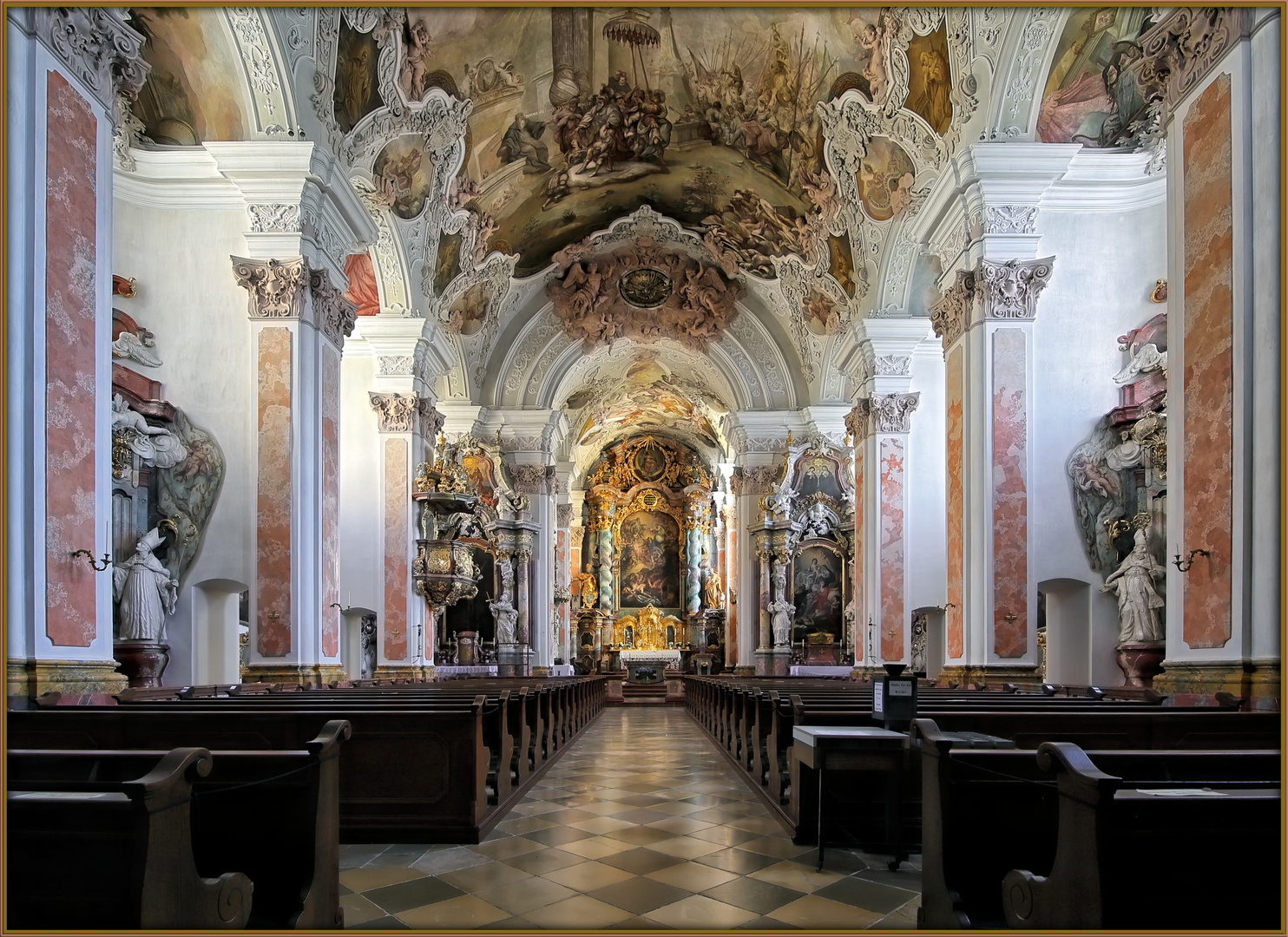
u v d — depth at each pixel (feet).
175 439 34.65
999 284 34.96
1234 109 19.52
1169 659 21.44
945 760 12.39
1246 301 19.08
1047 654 39.47
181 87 34.68
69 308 20.29
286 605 33.65
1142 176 39.09
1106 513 38.24
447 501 51.70
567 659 106.52
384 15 38.58
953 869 12.30
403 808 19.75
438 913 14.35
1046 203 39.60
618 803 25.05
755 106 54.85
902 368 52.54
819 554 80.53
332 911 13.09
